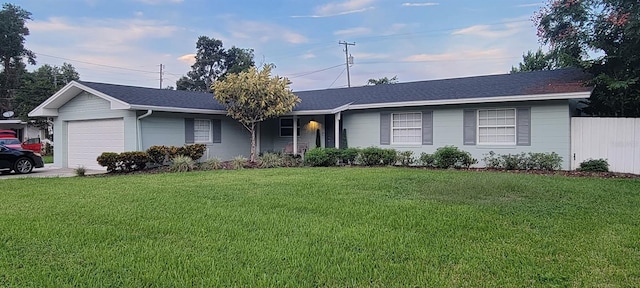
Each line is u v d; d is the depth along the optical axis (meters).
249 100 15.15
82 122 15.69
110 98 13.66
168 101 15.20
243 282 3.44
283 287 3.34
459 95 13.84
